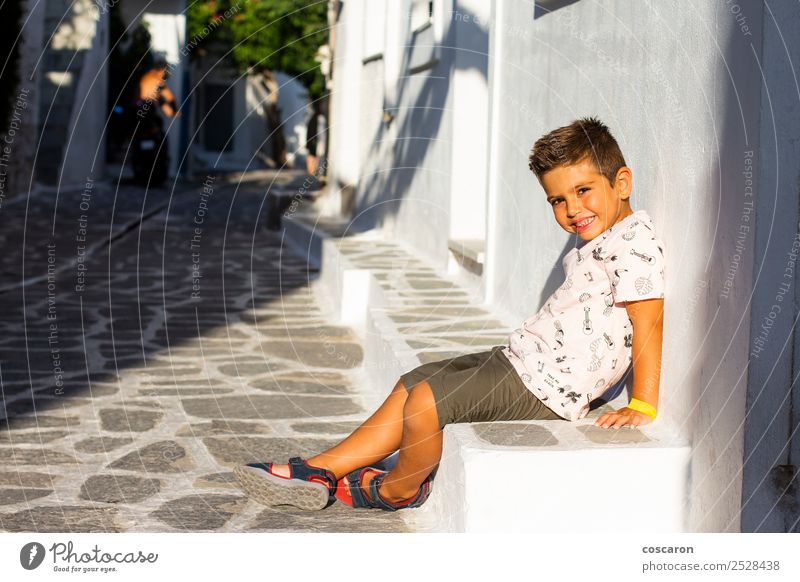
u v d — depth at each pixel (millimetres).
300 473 2734
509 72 4910
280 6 14789
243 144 25047
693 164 2729
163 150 16719
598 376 2744
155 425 3756
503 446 2547
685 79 2783
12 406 4004
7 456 3359
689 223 2748
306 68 14922
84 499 2961
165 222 11867
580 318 2740
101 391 4266
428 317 4617
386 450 2781
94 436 3600
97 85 16484
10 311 6145
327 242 7363
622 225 2719
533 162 2805
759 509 2441
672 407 2781
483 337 4148
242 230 11266
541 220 4273
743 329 2424
